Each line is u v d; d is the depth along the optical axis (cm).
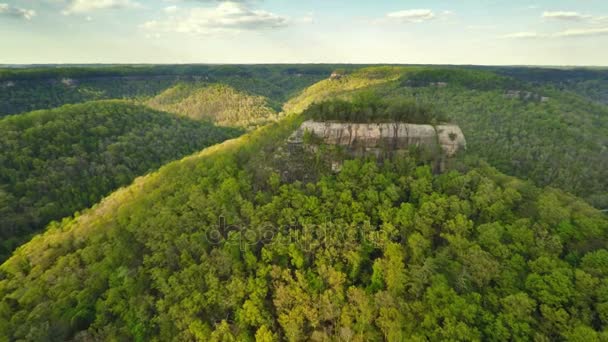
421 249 5575
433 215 6172
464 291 4834
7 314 5594
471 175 7044
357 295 5219
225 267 5716
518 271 4972
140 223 6756
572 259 5012
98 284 5859
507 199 6312
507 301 4459
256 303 5269
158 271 5675
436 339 4350
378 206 6500
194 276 5638
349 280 5641
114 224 7050
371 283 5541
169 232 6353
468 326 4372
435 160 7756
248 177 7506
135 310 5334
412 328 4625
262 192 7162
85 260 6331
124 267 6019
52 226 8188
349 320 5050
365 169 7338
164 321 5166
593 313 4234
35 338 4981
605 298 4262
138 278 5794
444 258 5344
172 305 5344
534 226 5597
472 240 5706
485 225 5678
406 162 7569
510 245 5331
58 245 7006
